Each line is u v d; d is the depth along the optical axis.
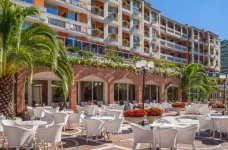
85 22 31.94
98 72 20.88
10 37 10.84
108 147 8.91
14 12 11.16
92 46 22.02
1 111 11.67
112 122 9.84
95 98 23.84
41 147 8.73
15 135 7.32
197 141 10.24
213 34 64.38
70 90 18.88
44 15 26.16
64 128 11.98
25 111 16.72
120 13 36.97
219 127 10.58
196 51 58.03
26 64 12.15
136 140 8.02
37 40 11.84
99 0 34.28
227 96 46.47
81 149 8.60
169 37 51.78
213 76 43.78
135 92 27.41
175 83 31.06
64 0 28.91
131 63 24.59
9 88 11.94
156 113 12.14
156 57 44.19
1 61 10.33
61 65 14.57
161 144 7.31
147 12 43.56
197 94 36.28
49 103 20.50
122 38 38.03
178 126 9.02
